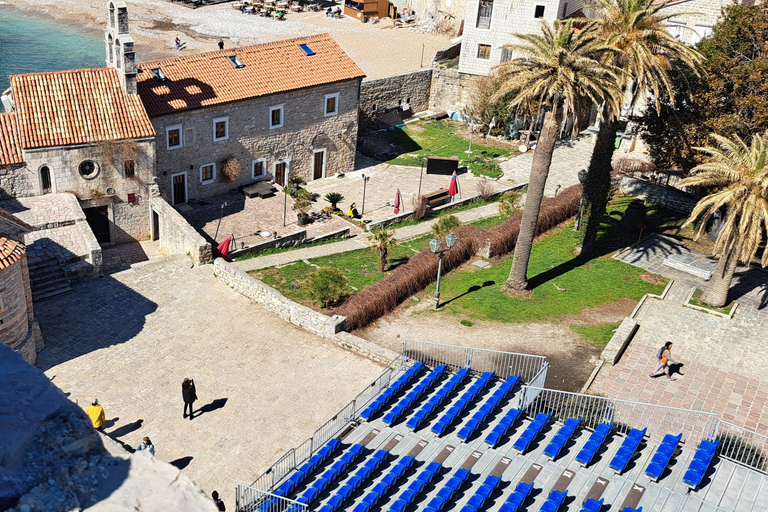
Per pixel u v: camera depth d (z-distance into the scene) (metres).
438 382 32.78
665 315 41.06
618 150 66.06
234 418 31.23
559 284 44.56
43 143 43.84
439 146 69.38
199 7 114.81
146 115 47.56
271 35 100.50
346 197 57.94
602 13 43.03
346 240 50.25
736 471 25.75
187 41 96.50
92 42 97.38
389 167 64.56
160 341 36.34
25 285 33.59
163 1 118.25
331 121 60.28
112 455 4.90
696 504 24.36
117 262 47.16
